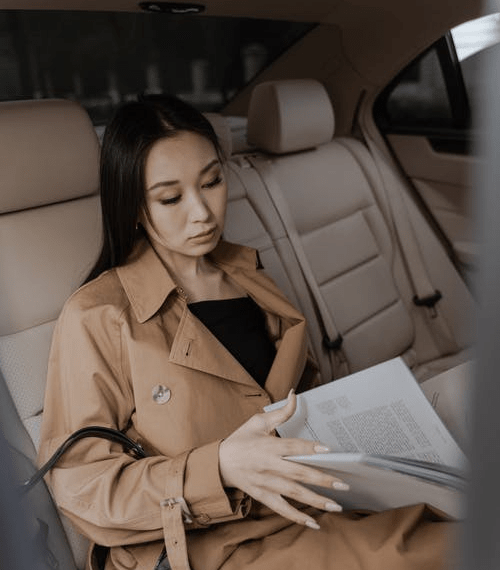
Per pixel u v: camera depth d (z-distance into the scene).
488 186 0.21
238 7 1.54
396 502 0.80
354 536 0.81
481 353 0.22
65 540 1.00
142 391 0.92
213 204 0.95
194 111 0.94
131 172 0.91
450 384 1.05
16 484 0.33
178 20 2.07
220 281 1.11
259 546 0.89
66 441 0.86
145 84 2.14
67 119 1.17
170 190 0.91
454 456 0.82
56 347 0.95
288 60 2.11
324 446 0.75
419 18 1.76
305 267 1.66
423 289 1.93
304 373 1.21
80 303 0.94
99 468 0.87
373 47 1.89
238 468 0.80
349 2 1.74
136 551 0.90
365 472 0.68
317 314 1.66
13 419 1.03
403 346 1.87
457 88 1.87
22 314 1.10
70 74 1.99
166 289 0.97
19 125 1.11
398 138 2.05
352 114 2.04
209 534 0.90
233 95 2.29
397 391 0.90
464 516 0.24
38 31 1.89
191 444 0.93
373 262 1.86
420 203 2.09
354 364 1.72
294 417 0.87
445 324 1.95
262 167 1.70
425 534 0.78
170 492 0.83
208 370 0.96
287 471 0.74
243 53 2.18
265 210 1.64
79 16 1.93
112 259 1.00
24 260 1.12
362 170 1.94
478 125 0.22
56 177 1.16
